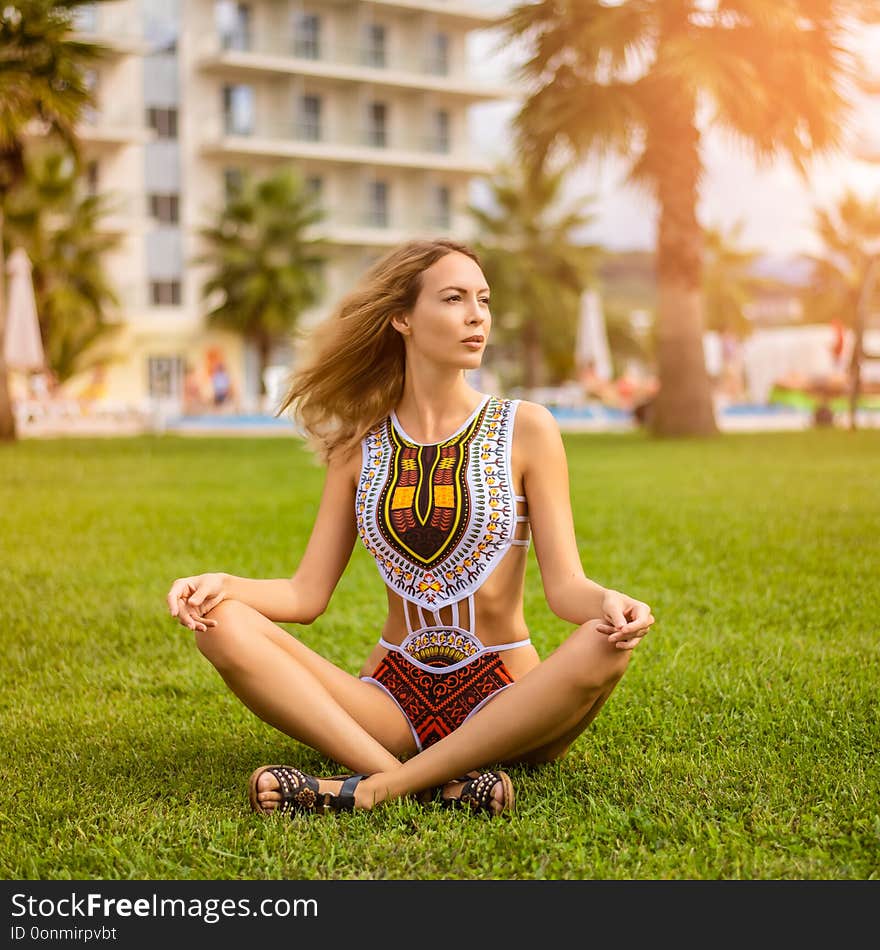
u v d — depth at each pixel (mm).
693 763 2855
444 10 43781
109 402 36250
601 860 2275
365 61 43312
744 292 54625
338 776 2627
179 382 40562
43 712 3537
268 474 11945
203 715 3488
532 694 2473
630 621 2385
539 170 18781
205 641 2539
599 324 30688
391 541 2717
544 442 2713
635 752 2984
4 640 4547
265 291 36969
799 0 17094
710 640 4309
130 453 15820
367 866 2270
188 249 41062
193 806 2625
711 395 19125
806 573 5641
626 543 6738
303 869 2248
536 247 43219
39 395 31078
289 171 38062
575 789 2711
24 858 2344
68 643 4512
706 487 9766
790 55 16844
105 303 36531
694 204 18594
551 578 2643
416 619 2719
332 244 43562
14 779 2871
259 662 2547
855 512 7801
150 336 39938
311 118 43188
